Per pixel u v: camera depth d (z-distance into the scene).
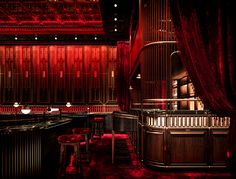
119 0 7.54
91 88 12.85
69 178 4.59
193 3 2.90
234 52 2.69
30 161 4.07
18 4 9.11
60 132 5.38
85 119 8.80
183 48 3.12
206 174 4.96
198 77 2.89
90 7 9.30
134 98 11.94
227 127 5.15
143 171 5.18
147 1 6.39
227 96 2.66
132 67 10.31
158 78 6.03
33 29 11.82
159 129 5.17
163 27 5.98
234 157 2.94
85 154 6.44
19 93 12.83
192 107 7.84
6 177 3.79
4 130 3.78
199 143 5.14
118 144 8.52
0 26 11.67
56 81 12.87
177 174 4.96
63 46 12.94
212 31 2.79
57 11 9.79
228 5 2.72
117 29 10.54
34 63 12.89
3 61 12.84
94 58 12.89
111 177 4.74
